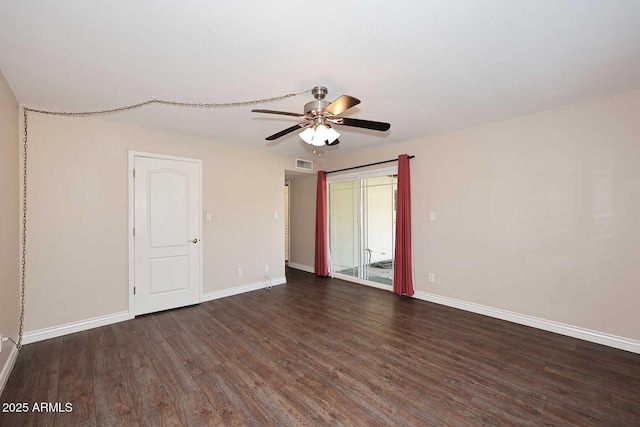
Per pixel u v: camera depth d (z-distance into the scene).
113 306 3.26
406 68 2.13
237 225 4.39
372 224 4.84
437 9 1.51
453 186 3.74
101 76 2.22
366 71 2.17
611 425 1.67
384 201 4.65
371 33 1.71
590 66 2.12
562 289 2.92
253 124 3.39
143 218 3.49
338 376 2.18
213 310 3.66
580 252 2.81
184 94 2.55
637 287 2.53
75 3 1.45
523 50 1.91
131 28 1.65
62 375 2.19
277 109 2.90
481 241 3.49
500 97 2.67
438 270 3.91
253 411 1.80
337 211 5.46
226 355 2.50
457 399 1.91
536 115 3.06
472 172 3.55
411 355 2.49
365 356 2.47
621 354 2.50
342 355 2.49
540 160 3.04
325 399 1.91
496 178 3.35
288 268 6.43
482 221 3.48
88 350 2.59
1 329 2.09
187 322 3.26
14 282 2.50
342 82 2.35
